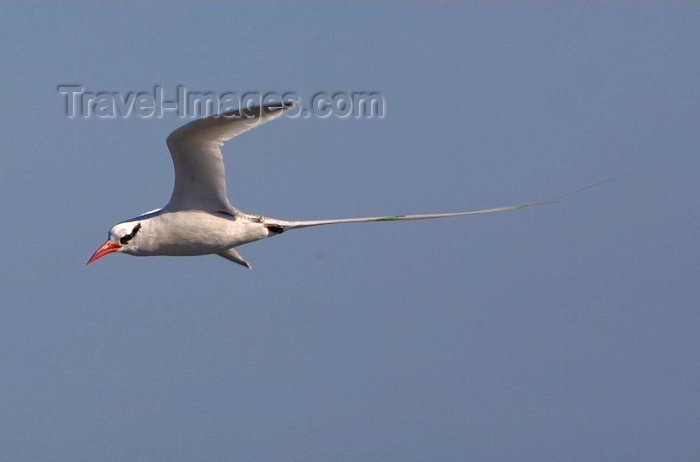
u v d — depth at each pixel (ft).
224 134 60.03
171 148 60.18
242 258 70.38
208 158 60.64
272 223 63.00
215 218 62.18
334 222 63.77
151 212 63.41
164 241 62.64
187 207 62.13
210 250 63.10
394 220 62.64
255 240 63.21
